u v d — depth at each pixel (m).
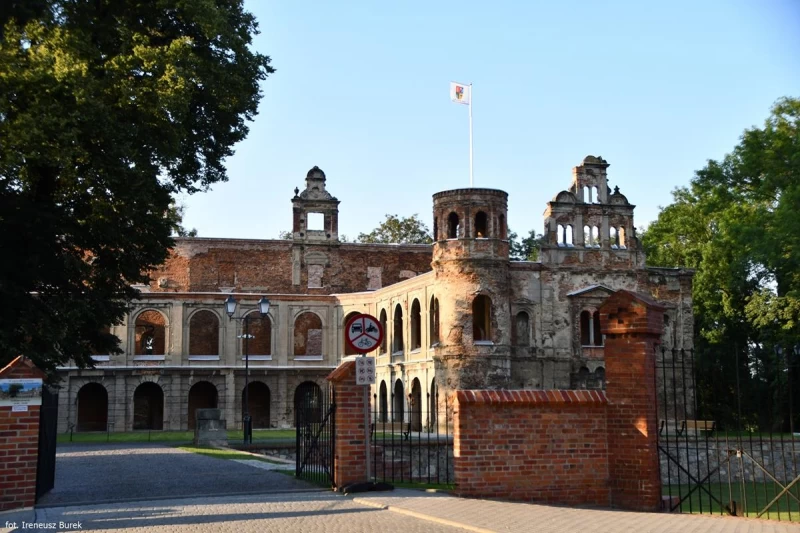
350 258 81.62
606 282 62.38
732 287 66.00
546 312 61.00
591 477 19.44
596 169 63.66
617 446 19.50
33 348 32.97
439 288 59.38
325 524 15.37
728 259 65.75
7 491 18.03
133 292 38.44
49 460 21.58
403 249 82.81
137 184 31.78
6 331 32.12
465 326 57.75
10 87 29.58
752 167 55.31
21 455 18.25
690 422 56.84
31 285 34.56
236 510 17.30
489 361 57.56
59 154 29.36
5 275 33.59
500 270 58.81
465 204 59.06
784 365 59.19
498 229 59.44
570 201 62.84
